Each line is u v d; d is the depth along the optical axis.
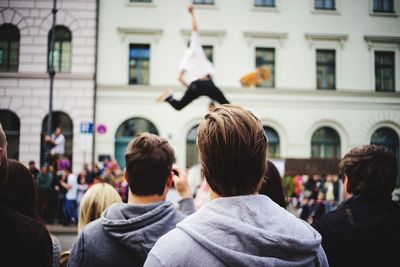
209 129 1.27
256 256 1.10
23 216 1.64
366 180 1.96
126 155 1.99
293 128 17.42
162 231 1.87
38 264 1.57
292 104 17.48
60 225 11.87
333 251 1.84
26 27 16.36
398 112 14.04
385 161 1.97
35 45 16.38
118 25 17.25
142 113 17.09
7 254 1.51
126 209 1.92
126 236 1.80
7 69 16.42
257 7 17.62
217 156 1.24
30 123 16.22
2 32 16.41
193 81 4.70
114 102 17.03
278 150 17.56
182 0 17.50
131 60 17.52
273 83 17.75
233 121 1.26
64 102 16.45
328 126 17.23
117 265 1.81
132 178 1.96
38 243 1.58
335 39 17.23
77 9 16.70
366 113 15.20
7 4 16.28
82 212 2.46
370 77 14.49
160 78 17.23
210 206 1.22
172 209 1.97
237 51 17.52
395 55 13.56
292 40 17.58
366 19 15.38
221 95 4.69
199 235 1.12
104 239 1.86
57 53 16.66
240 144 1.23
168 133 17.17
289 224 1.22
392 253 1.77
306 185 13.77
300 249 1.14
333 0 17.41
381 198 1.94
